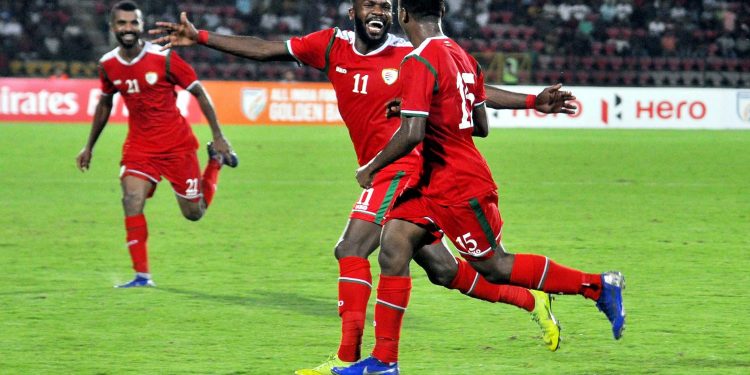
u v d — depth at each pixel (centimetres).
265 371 1423
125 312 1847
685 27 8981
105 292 2052
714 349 1572
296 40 1619
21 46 8219
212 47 1577
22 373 1402
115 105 7238
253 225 3114
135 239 2130
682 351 1558
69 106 7225
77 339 1623
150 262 2450
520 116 7569
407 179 1552
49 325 1728
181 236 2889
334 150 5738
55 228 3020
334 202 3697
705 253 2594
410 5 1366
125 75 2134
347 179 4459
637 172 4772
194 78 2183
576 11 9019
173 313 1839
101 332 1678
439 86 1320
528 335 1678
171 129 2188
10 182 4222
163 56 2145
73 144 5838
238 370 1427
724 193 4022
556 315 1842
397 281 1378
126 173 2161
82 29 8419
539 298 1545
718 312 1867
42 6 8475
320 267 2388
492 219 1376
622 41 8856
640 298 2003
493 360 1502
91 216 3294
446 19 8831
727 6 9062
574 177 4547
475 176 1355
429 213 1372
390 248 1380
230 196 3850
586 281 1420
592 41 8862
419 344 1608
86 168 2311
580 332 1703
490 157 5391
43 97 7175
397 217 1390
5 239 2808
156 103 2158
